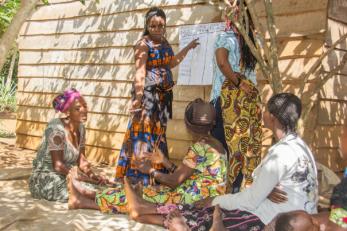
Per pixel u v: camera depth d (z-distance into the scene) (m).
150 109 4.91
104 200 4.09
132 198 3.67
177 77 6.05
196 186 3.68
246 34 4.08
